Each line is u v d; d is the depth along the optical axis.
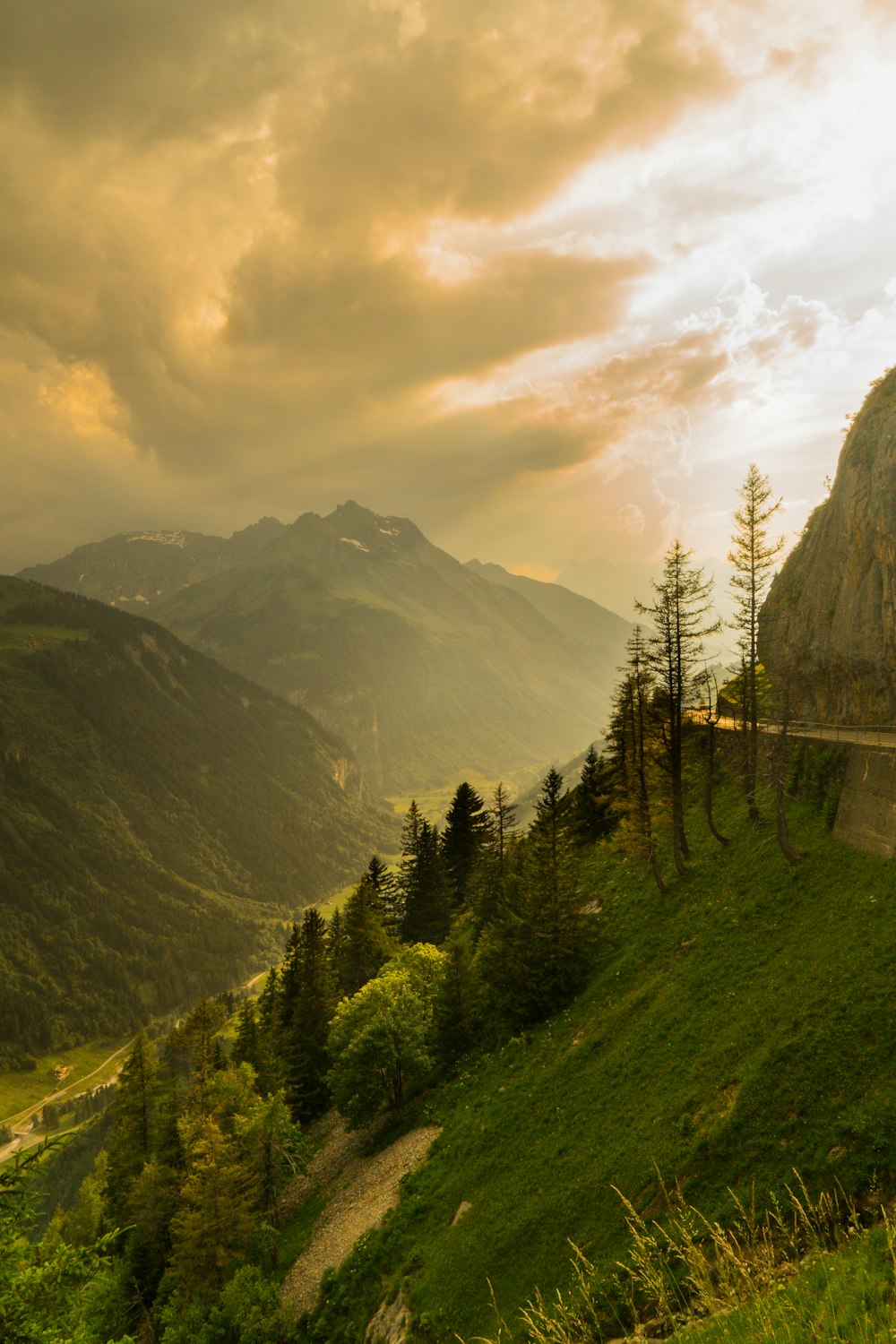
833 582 53.56
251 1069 57.03
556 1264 24.47
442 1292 27.58
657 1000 35.19
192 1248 42.97
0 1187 15.52
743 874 40.47
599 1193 25.67
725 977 32.62
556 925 44.75
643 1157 25.38
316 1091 64.25
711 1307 13.52
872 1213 17.69
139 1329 47.84
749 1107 23.47
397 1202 37.09
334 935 86.94
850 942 27.95
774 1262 17.31
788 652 57.81
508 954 46.50
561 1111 32.88
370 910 78.62
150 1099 64.44
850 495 52.12
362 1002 51.91
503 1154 33.34
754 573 42.81
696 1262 14.73
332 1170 49.12
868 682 47.31
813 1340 10.16
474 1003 50.72
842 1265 12.47
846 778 38.41
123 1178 62.19
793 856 37.62
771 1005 27.59
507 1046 43.97
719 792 54.06
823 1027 24.30
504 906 53.25
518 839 71.00
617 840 50.62
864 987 24.73
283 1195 50.28
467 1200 32.34
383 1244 34.19
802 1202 19.11
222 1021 68.06
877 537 47.38
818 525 59.69
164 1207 53.16
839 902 31.75
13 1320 14.84
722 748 57.00
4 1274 15.27
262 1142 48.50
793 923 33.06
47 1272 15.55
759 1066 24.64
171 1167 57.88
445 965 55.66
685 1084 27.45
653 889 47.25
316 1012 68.06
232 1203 44.38
